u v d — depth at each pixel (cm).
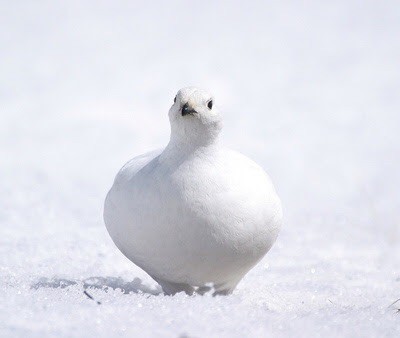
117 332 557
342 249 1016
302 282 817
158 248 699
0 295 656
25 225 1097
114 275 817
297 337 568
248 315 614
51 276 788
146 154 757
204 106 697
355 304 712
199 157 703
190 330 565
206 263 706
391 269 906
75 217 1168
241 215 696
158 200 691
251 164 752
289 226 1152
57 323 575
